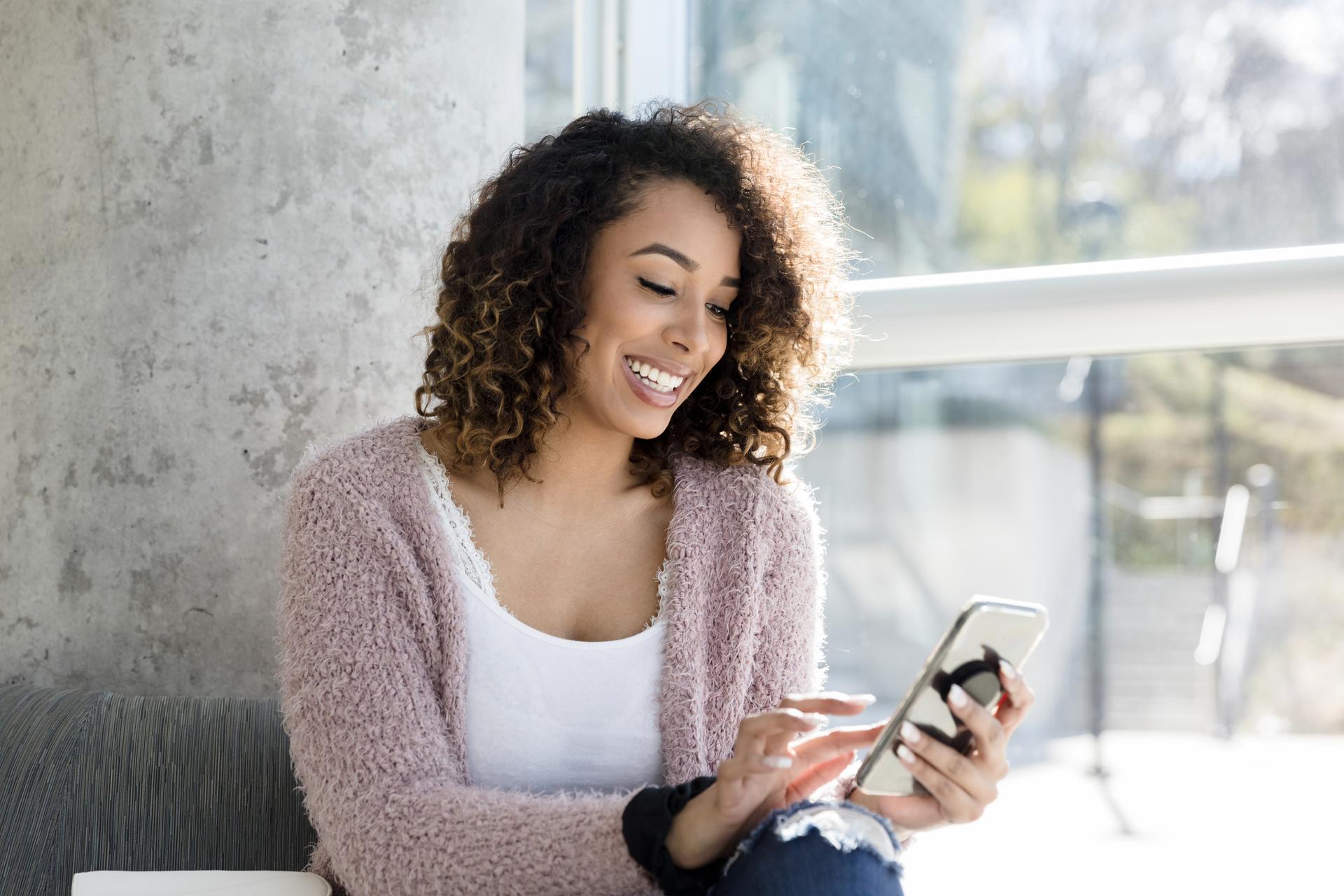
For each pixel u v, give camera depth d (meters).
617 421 1.33
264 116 1.77
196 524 1.73
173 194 1.76
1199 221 2.13
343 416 1.78
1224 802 2.22
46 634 1.77
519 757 1.29
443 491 1.34
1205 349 2.00
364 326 1.80
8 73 1.86
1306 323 1.94
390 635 1.24
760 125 1.50
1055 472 2.27
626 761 1.31
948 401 2.31
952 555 2.33
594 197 1.32
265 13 1.78
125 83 1.78
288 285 1.77
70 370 1.77
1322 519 2.14
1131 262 2.08
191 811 1.42
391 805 1.16
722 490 1.42
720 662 1.37
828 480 2.39
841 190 2.33
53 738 1.43
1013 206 2.23
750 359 1.44
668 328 1.33
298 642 1.25
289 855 1.42
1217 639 2.21
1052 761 2.30
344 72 1.80
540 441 1.34
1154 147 2.15
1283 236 2.09
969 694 1.06
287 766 1.44
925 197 2.28
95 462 1.75
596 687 1.31
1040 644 2.30
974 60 2.25
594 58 2.48
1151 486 2.23
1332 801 2.17
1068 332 2.04
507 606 1.33
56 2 1.82
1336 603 2.14
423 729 1.22
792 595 1.44
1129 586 2.25
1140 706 2.25
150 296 1.75
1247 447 2.17
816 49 2.36
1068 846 2.28
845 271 1.84
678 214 1.32
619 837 1.08
